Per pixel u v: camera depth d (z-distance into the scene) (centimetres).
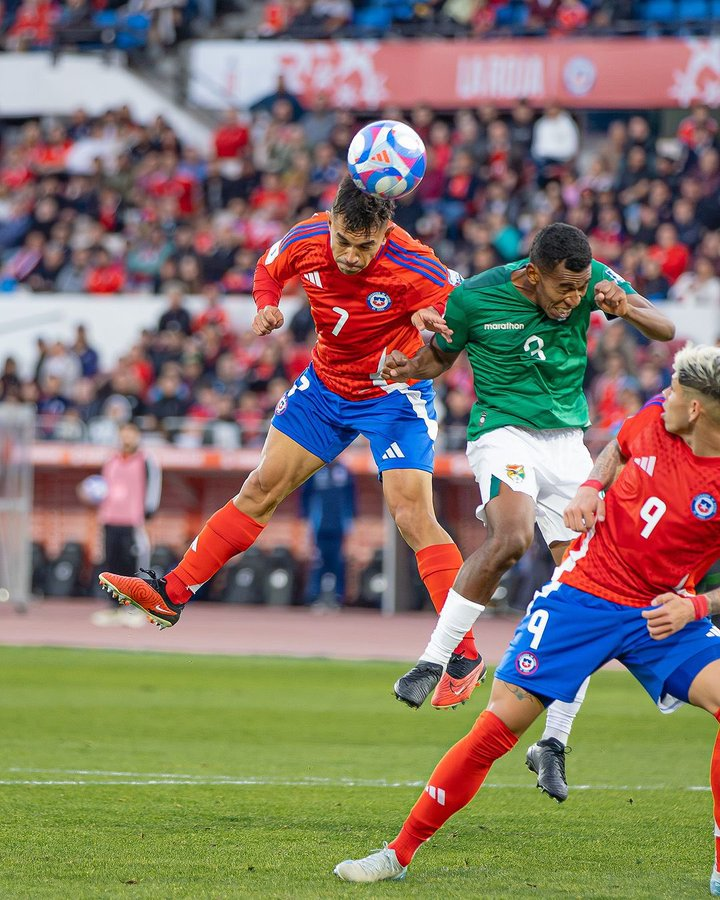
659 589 1844
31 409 6788
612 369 6562
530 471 2439
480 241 7481
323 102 8688
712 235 7394
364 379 2562
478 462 2486
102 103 9325
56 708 3775
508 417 2470
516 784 2788
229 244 8175
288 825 2289
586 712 3894
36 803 2450
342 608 7219
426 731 3484
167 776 2766
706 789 2703
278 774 2814
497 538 2356
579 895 1817
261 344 7525
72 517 7750
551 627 1861
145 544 6431
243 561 7431
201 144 9238
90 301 8044
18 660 4900
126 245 8400
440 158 8175
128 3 9581
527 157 8075
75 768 2845
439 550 2592
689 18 8594
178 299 7731
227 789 2628
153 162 8794
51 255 8388
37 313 8094
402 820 2339
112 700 3962
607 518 1858
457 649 2456
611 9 8612
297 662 4984
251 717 3684
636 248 7294
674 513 1805
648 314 2300
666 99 8138
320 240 2438
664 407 1836
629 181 7750
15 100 9419
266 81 8944
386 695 4172
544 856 2091
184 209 8612
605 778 2841
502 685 1889
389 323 2494
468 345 2505
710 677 1806
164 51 9225
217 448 7106
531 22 8688
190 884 1850
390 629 6219
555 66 8288
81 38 9362
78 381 7625
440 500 7069
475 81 8425
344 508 6869
